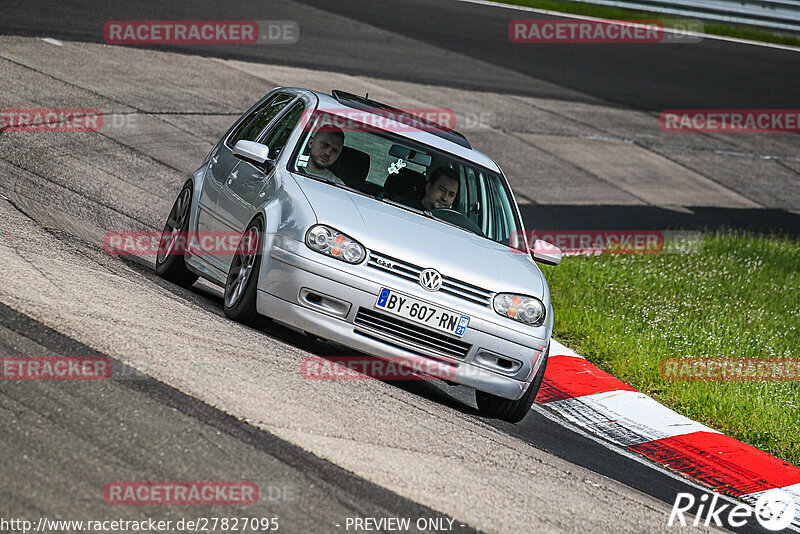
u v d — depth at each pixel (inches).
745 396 1165.1
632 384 1186.0
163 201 1526.8
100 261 1029.2
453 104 2760.8
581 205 2272.4
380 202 963.3
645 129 3097.9
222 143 1206.3
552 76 3388.3
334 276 855.1
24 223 1075.9
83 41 2331.4
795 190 2960.1
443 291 876.0
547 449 868.6
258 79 2455.7
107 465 553.9
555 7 4301.2
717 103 3521.2
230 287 949.8
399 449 705.0
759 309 1615.4
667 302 1540.4
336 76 2677.2
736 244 2140.7
